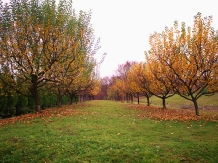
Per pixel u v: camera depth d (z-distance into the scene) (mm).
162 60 17906
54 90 26891
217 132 10883
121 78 61938
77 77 20375
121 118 15867
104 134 10430
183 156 7496
